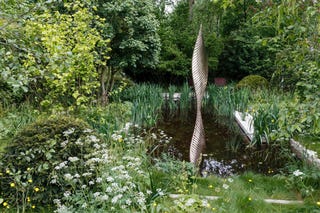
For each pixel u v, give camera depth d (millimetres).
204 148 4676
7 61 2061
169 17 13398
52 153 2584
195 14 12086
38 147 2553
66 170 2543
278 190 2955
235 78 12219
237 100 6871
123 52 7148
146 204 2457
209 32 11930
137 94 7402
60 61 2338
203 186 3029
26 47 2201
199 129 3494
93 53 4668
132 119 5699
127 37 6957
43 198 2518
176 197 2711
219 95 7508
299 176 2977
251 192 2855
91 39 4504
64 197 2414
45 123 2752
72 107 4305
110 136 3668
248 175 3346
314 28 2477
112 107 6027
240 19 11750
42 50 2322
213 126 6191
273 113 4695
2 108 4816
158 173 3174
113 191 2373
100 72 6715
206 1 11586
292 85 7180
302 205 2566
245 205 2588
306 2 2383
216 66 11312
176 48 11070
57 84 3867
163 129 5914
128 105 6328
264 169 3826
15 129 4141
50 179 2521
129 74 11016
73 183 2455
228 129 5914
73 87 4352
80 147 2660
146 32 7273
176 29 12562
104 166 2662
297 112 2453
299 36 2703
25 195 2506
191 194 2623
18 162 2541
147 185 2811
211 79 12086
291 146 4309
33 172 2518
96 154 2631
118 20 6719
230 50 11742
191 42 11297
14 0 2193
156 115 6352
